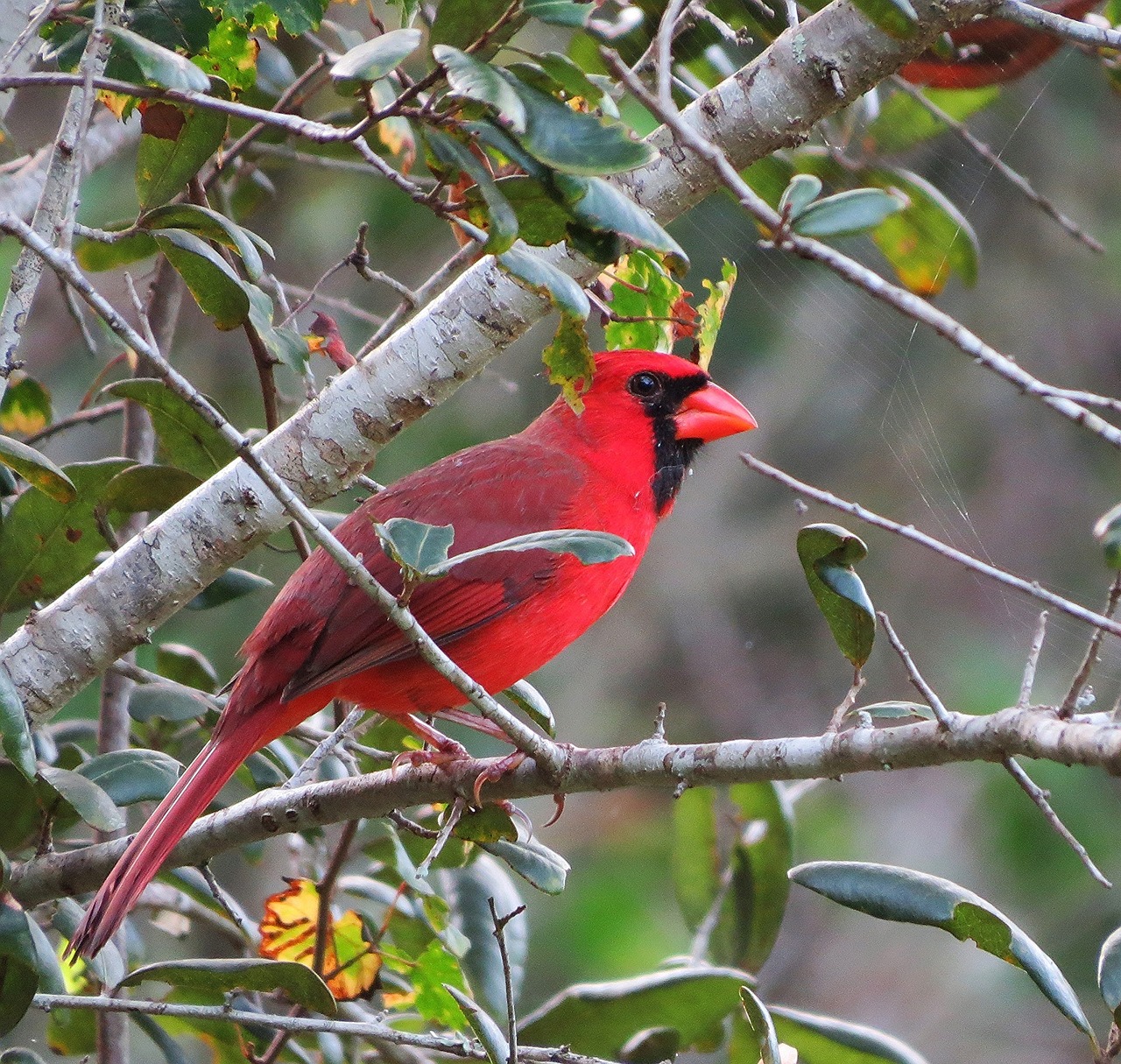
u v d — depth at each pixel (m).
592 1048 7.08
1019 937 5.78
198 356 11.88
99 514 7.24
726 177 4.52
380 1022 7.32
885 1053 6.73
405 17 5.53
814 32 6.47
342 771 8.06
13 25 7.07
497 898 8.17
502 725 5.68
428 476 7.78
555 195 4.95
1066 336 12.48
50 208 6.11
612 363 8.10
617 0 7.45
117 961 6.98
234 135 9.10
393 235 12.19
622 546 5.22
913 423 12.67
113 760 6.89
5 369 6.07
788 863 7.99
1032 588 4.86
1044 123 12.23
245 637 11.80
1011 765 4.89
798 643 13.24
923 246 8.75
